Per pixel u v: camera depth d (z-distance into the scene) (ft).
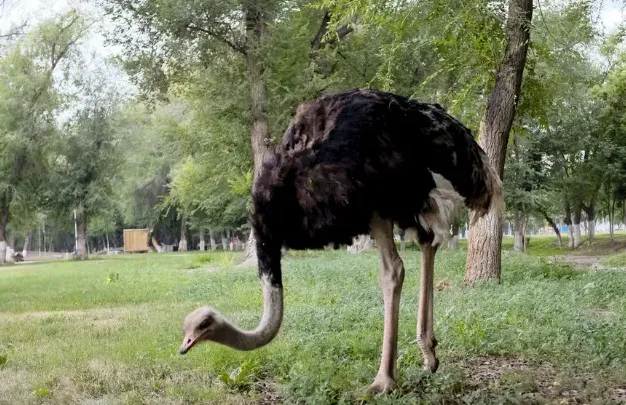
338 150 16.57
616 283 39.40
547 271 49.11
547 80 47.67
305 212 17.34
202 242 191.42
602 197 139.54
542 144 115.44
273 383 20.20
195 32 72.69
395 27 42.22
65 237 278.05
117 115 140.67
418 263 62.64
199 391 18.83
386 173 16.65
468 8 39.58
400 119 17.06
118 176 146.92
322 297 40.22
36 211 145.07
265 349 23.13
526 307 30.27
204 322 15.35
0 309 43.11
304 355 21.93
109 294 49.93
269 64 75.66
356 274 53.31
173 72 80.94
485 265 43.16
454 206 17.51
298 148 17.29
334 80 79.25
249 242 78.69
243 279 56.34
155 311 38.22
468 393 18.06
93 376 20.86
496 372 20.39
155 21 71.41
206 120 82.38
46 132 133.08
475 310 28.43
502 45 41.65
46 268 99.35
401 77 82.58
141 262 105.60
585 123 113.19
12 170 134.51
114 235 255.70
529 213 129.08
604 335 23.06
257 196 17.70
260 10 72.59
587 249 129.70
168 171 170.60
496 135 41.93
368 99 17.13
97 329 31.37
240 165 85.76
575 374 19.66
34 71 133.69
